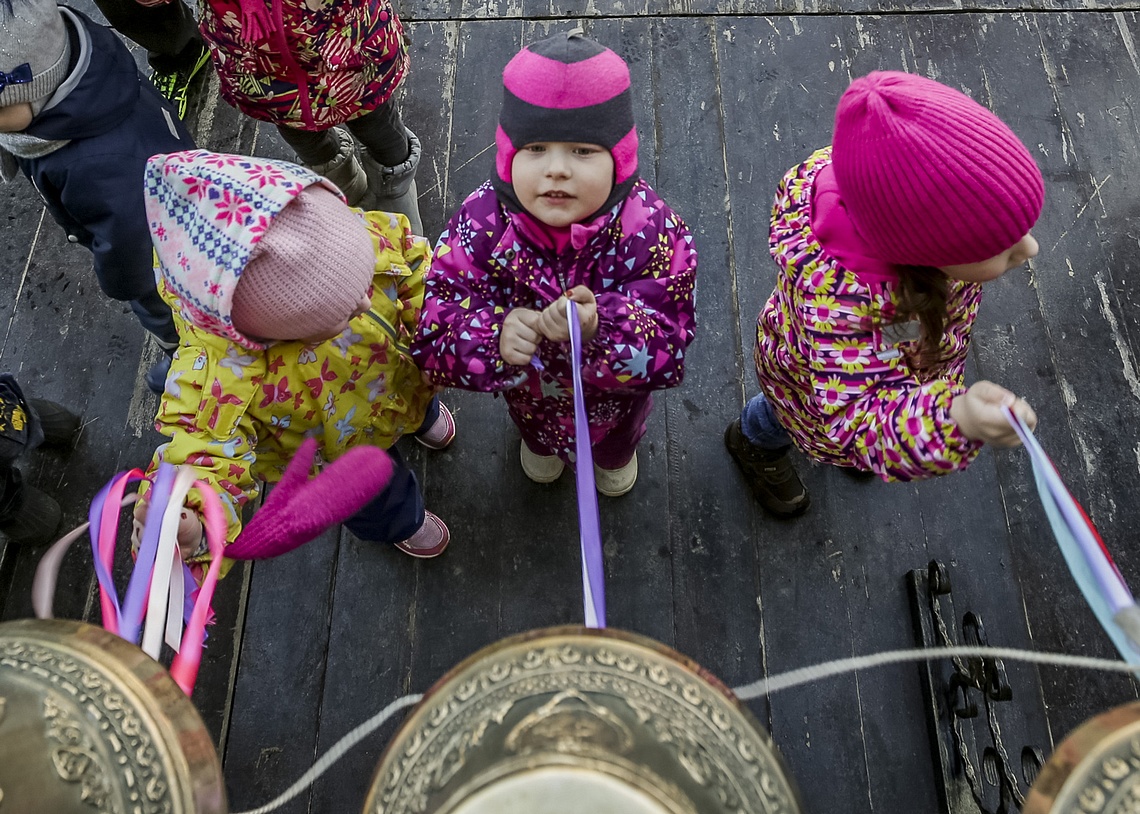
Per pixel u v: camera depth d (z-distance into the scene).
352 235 0.81
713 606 1.33
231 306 0.74
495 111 1.76
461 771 0.37
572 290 0.85
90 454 1.46
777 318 1.01
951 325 0.90
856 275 0.82
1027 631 1.29
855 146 0.69
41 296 1.59
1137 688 1.25
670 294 0.97
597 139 0.82
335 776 1.22
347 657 1.31
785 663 1.29
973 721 1.22
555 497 1.42
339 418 0.95
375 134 1.38
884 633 1.30
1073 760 0.37
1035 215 0.69
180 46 1.73
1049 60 1.76
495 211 0.96
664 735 0.37
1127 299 1.52
